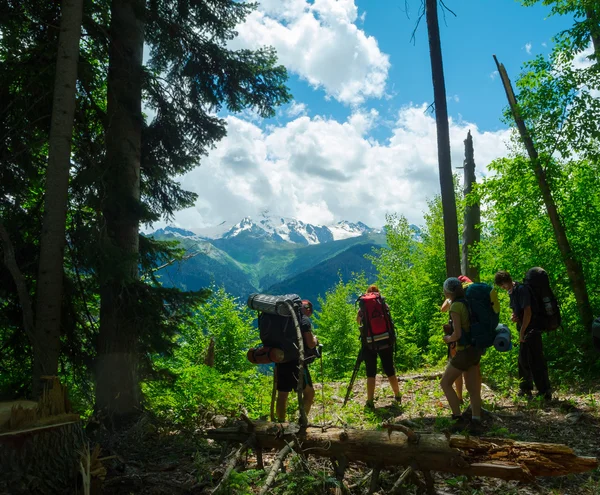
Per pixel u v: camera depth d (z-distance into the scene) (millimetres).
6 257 6137
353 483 4000
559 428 5773
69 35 6664
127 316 7012
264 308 5633
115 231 7402
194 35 8547
